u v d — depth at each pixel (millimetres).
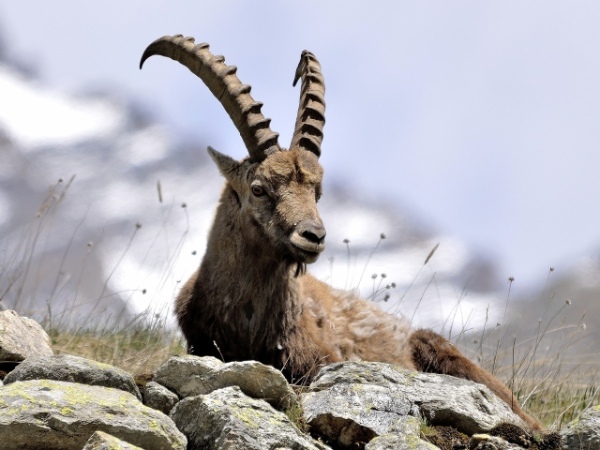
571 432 21984
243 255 28250
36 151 171125
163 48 30922
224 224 28766
